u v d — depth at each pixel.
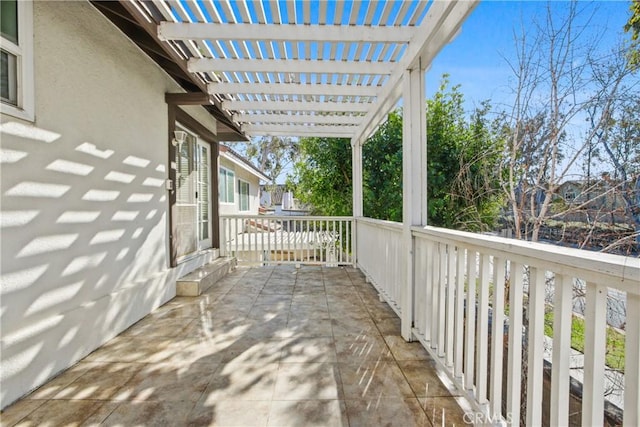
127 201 3.11
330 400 1.89
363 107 4.45
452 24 2.03
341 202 6.92
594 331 1.01
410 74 2.71
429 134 5.38
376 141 6.55
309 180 7.31
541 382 1.26
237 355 2.46
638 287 0.86
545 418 2.65
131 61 3.17
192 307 3.62
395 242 3.23
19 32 1.96
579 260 1.02
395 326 3.05
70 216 2.37
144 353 2.49
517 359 1.38
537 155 3.56
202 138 5.41
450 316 2.05
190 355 2.46
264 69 3.27
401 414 1.77
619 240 2.54
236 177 11.11
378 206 6.50
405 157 2.76
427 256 2.42
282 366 2.29
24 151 2.00
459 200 4.94
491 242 1.53
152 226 3.60
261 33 2.71
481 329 1.66
